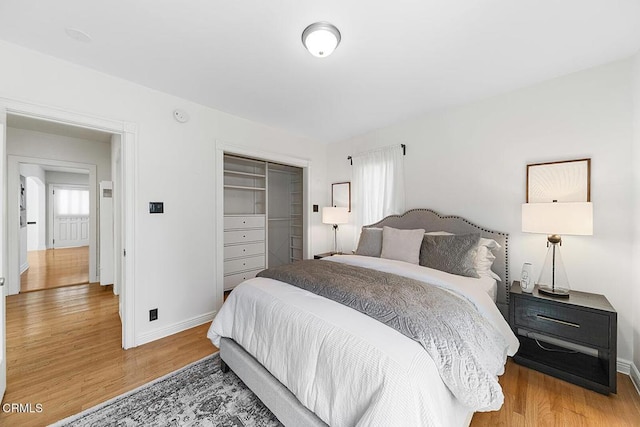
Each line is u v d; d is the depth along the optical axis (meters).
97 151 4.29
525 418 1.49
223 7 1.44
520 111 2.38
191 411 1.56
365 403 1.01
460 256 2.24
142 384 1.81
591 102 2.04
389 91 2.46
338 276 1.89
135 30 1.63
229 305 1.92
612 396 1.65
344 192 4.05
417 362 1.01
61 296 3.66
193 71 2.12
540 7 1.42
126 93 2.26
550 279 2.11
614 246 1.94
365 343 1.11
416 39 1.71
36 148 3.77
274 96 2.57
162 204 2.49
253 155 3.28
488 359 1.26
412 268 2.21
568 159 2.14
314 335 1.26
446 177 2.89
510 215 2.44
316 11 1.46
